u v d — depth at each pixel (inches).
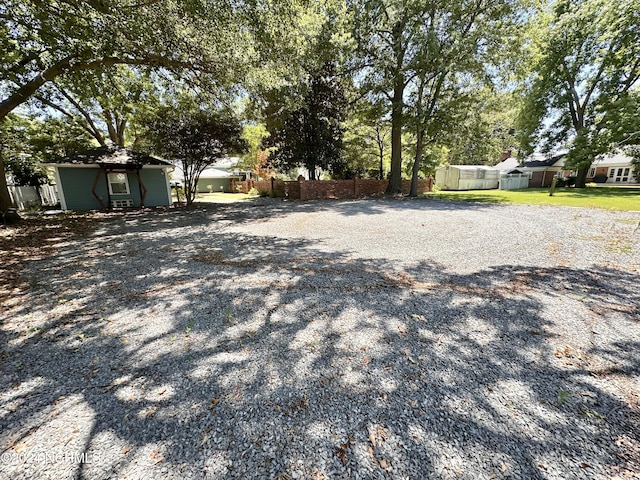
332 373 83.6
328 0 421.4
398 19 530.3
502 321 110.5
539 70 703.1
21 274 170.9
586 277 153.1
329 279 157.2
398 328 106.7
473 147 642.8
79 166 496.4
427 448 60.1
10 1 221.3
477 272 163.5
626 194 573.6
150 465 57.0
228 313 120.7
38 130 620.1
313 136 613.0
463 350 93.1
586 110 705.6
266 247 229.5
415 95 596.7
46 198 617.3
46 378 82.5
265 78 335.9
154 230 307.6
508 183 1007.0
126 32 231.8
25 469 56.3
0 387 78.9
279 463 57.4
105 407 71.8
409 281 152.3
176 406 72.0
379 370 84.4
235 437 63.3
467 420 66.7
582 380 79.1
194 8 244.2
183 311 123.3
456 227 287.6
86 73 289.9
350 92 629.9
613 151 619.5
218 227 322.3
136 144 729.6
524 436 62.4
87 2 207.6
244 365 87.7
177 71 315.9
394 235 259.3
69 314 121.4
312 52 486.6
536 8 498.6
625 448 59.2
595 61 619.5
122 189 537.6
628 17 553.6
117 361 90.1
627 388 76.0
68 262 194.1
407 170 913.5
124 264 189.2
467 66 500.1
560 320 110.7
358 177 803.4
